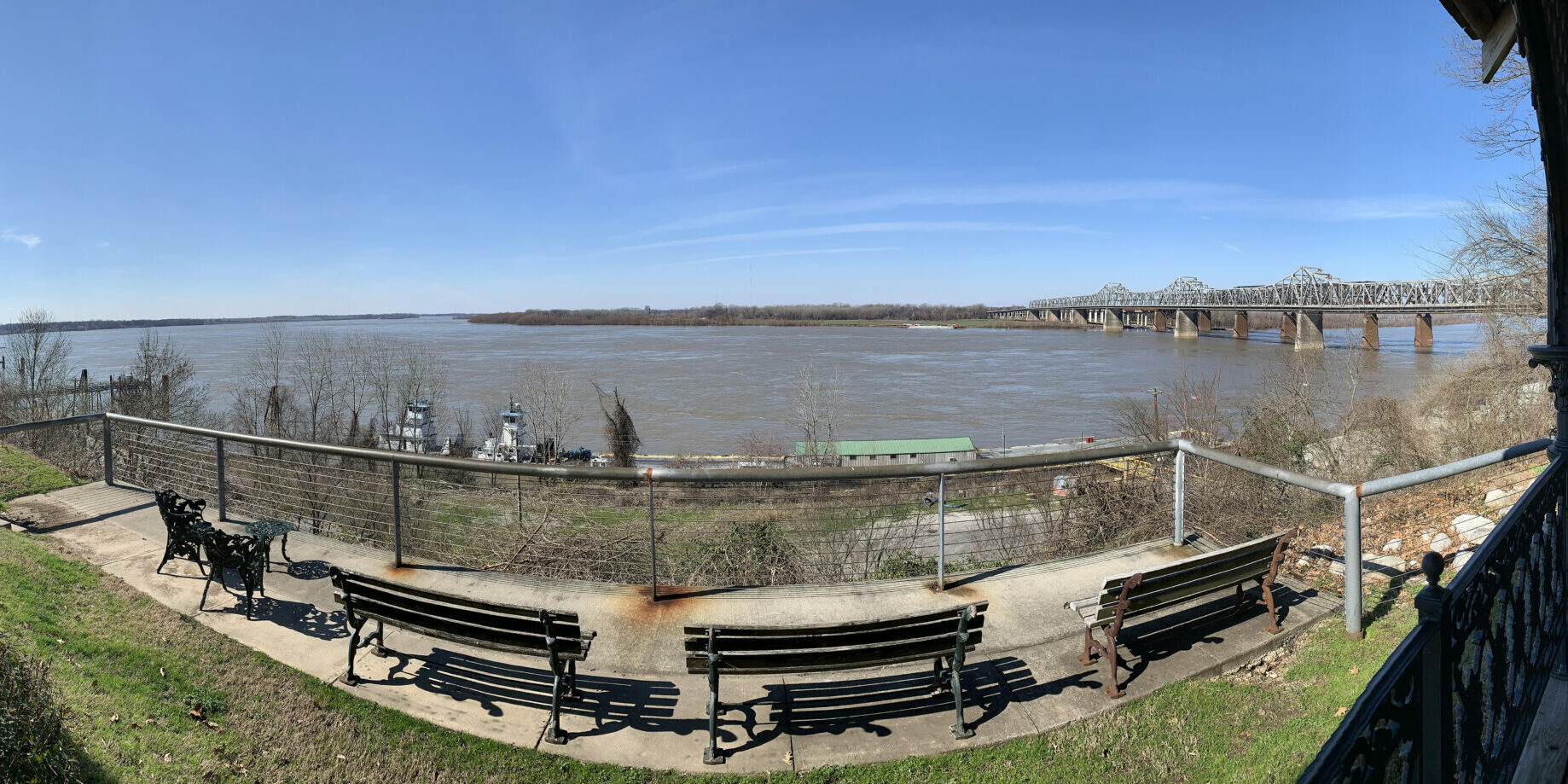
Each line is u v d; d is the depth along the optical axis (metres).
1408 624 4.50
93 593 5.25
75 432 15.00
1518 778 2.37
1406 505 7.60
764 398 62.88
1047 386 64.25
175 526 5.40
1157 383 55.69
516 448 42.50
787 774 3.46
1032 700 3.99
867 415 52.28
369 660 4.44
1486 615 2.13
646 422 52.50
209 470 8.69
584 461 40.00
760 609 4.89
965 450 36.88
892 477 4.89
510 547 8.41
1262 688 4.09
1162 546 5.92
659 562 8.47
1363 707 1.54
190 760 3.55
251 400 49.50
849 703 3.99
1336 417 20.53
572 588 5.24
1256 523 7.93
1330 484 4.56
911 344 142.00
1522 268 15.01
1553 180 2.65
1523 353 14.70
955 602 4.97
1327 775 1.36
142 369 34.84
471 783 3.45
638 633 4.64
